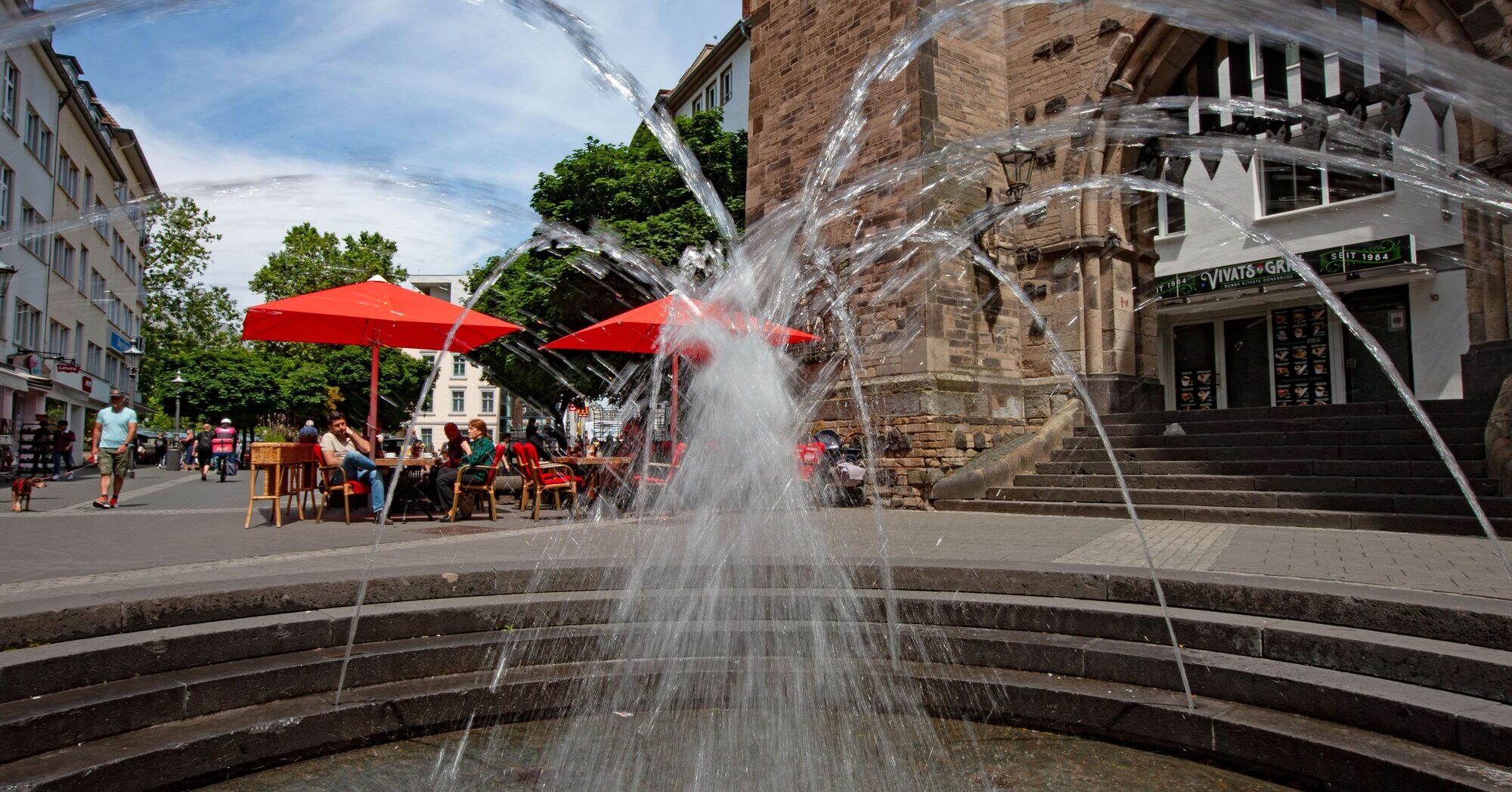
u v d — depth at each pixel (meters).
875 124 14.51
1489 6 10.12
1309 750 3.48
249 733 3.64
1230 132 14.94
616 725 4.25
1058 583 5.34
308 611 4.72
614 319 10.48
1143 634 4.67
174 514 10.75
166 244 43.56
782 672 4.64
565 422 29.00
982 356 14.06
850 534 8.38
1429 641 3.96
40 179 25.80
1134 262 14.66
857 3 15.06
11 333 23.78
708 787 3.51
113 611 4.05
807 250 15.07
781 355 11.99
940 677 4.53
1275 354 16.98
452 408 62.47
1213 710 3.92
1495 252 10.25
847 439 13.98
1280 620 4.52
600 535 8.10
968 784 3.57
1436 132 13.27
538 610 5.06
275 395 43.09
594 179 24.52
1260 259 16.03
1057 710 4.25
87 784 3.14
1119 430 12.85
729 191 25.38
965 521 10.01
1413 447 9.41
